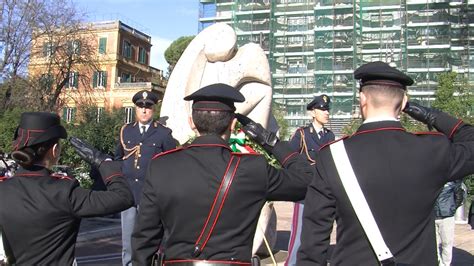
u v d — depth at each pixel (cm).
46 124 290
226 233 257
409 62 3672
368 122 257
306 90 4031
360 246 241
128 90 4788
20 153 281
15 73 2873
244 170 264
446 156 246
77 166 1268
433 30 3653
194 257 255
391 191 238
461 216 1324
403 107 265
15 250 275
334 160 249
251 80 718
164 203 259
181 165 265
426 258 237
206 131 277
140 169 571
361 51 3894
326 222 250
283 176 275
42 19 2956
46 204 276
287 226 1162
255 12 4206
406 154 243
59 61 3088
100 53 4872
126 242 553
